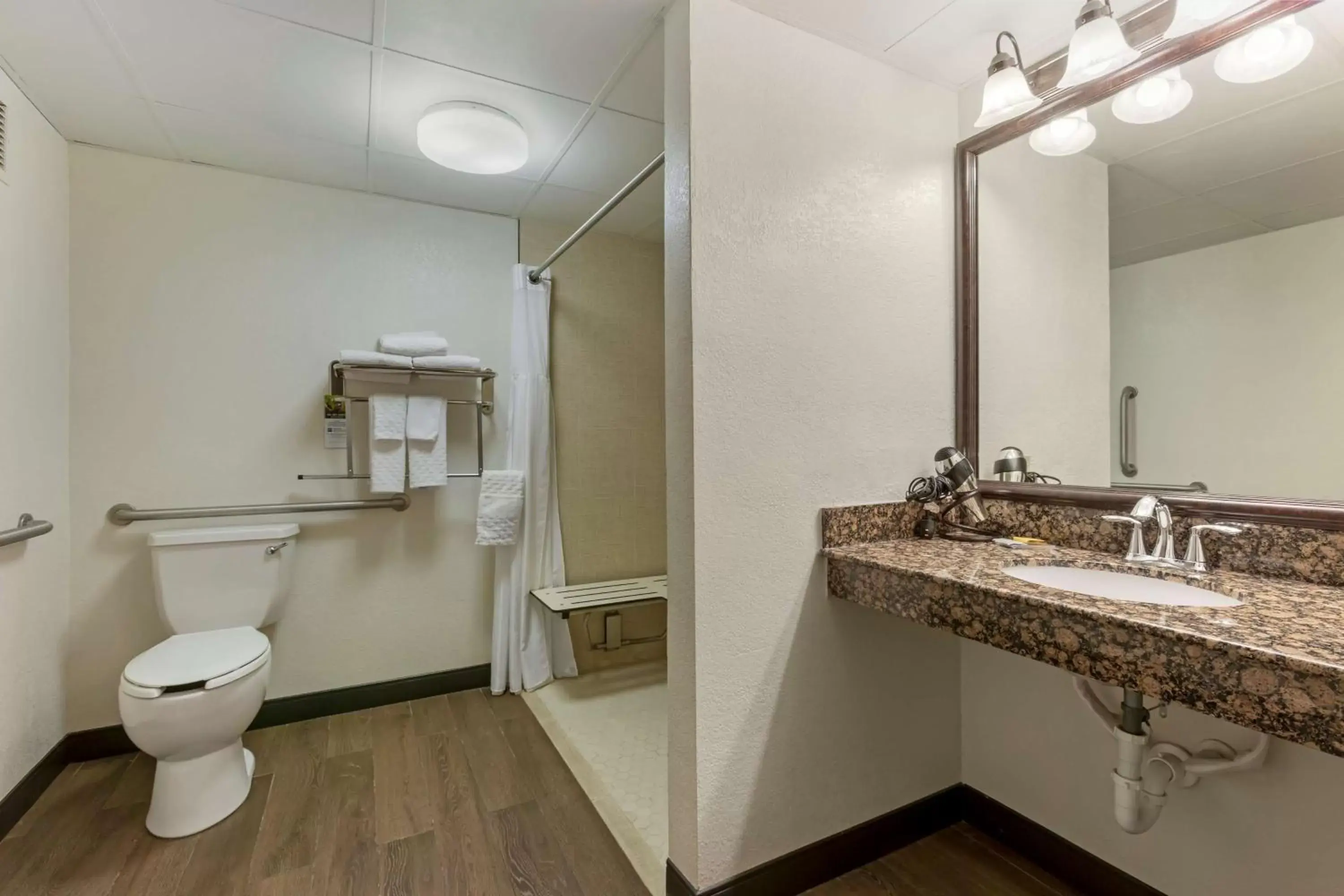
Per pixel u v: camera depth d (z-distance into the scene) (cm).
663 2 137
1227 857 121
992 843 163
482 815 171
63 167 194
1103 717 127
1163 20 130
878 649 157
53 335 188
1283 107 117
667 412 139
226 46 153
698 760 131
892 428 159
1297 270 116
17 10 138
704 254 130
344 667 239
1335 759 108
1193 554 120
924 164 165
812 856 145
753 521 138
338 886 144
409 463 237
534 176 229
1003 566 129
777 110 141
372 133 196
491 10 140
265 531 210
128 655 205
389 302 246
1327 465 111
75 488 198
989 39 149
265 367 226
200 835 162
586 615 286
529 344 264
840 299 150
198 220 216
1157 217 135
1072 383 150
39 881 145
